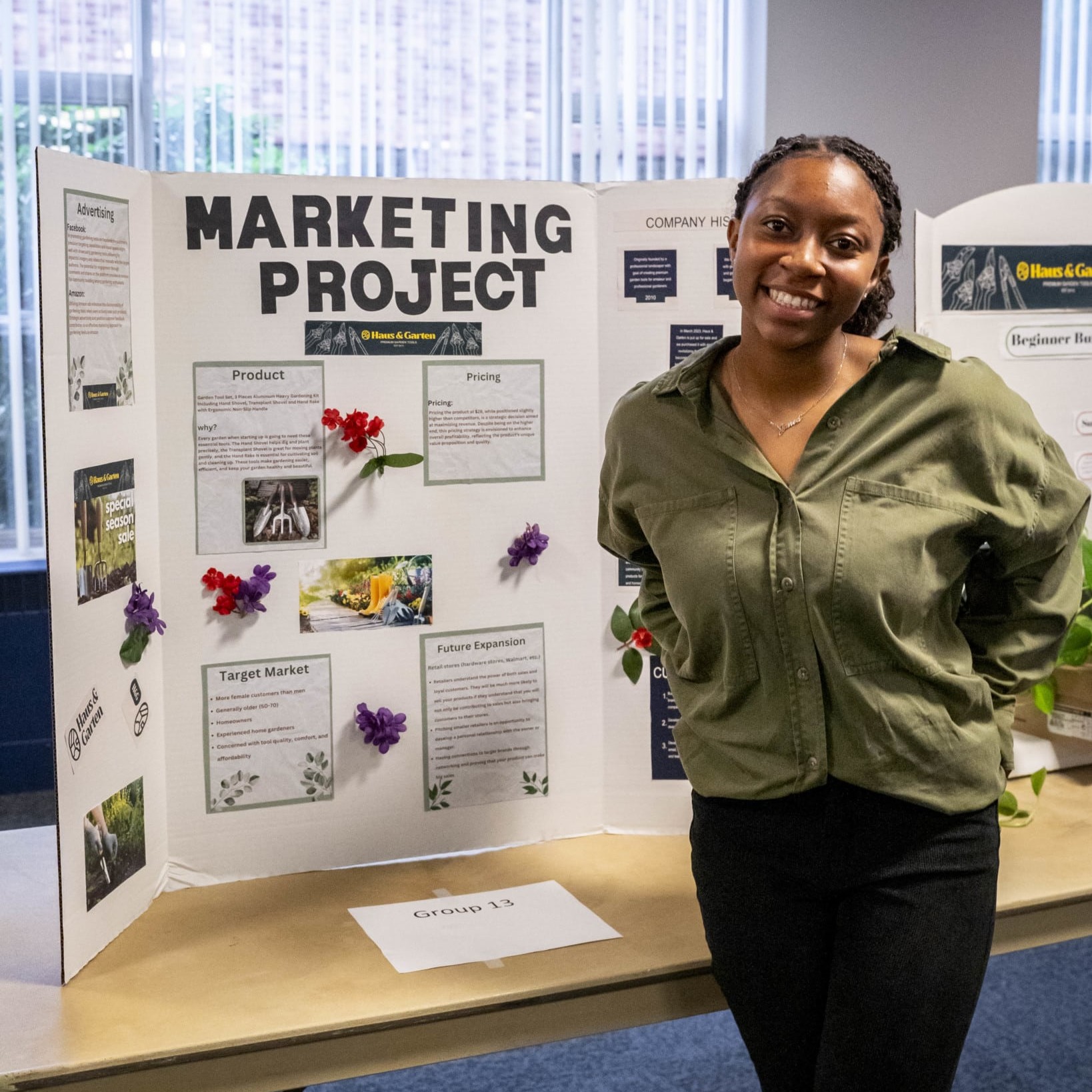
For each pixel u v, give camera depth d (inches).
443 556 92.3
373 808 93.1
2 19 164.2
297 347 87.7
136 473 83.3
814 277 59.7
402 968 77.5
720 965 68.1
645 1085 103.9
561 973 76.4
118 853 82.2
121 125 173.2
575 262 92.7
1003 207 101.2
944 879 62.8
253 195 85.9
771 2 197.3
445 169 189.2
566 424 94.0
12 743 168.4
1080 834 93.5
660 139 200.7
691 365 65.5
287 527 88.9
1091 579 99.7
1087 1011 116.7
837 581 60.3
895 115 207.6
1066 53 223.5
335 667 91.0
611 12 194.1
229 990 75.1
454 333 90.6
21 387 170.7
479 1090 103.4
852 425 62.1
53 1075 66.8
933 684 63.2
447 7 185.3
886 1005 60.9
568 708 96.8
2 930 83.7
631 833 98.8
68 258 74.2
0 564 169.8
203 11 173.9
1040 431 65.1
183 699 88.6
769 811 65.2
